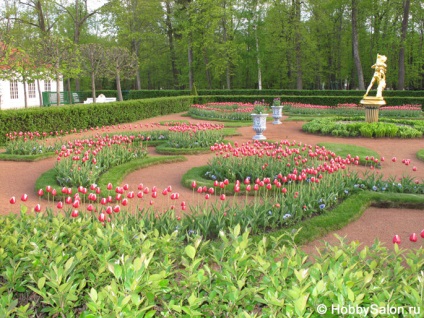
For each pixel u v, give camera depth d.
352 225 7.06
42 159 12.14
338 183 8.38
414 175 10.44
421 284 3.05
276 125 21.12
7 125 15.21
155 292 3.17
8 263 3.97
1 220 5.06
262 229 6.39
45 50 24.75
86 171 9.16
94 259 3.89
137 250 4.05
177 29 45.78
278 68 45.72
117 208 5.05
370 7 38.31
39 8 38.12
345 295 2.83
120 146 11.73
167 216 5.90
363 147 14.05
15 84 32.62
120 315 2.69
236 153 9.30
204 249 4.48
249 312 3.20
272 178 9.11
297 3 39.69
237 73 50.03
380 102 17.50
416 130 16.88
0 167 11.18
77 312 3.54
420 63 44.97
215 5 39.78
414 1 38.97
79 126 18.86
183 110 29.53
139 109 23.70
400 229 6.85
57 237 4.40
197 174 10.06
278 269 3.26
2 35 22.06
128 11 43.81
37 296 3.73
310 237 6.25
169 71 54.28
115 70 31.19
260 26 43.72
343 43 45.91
